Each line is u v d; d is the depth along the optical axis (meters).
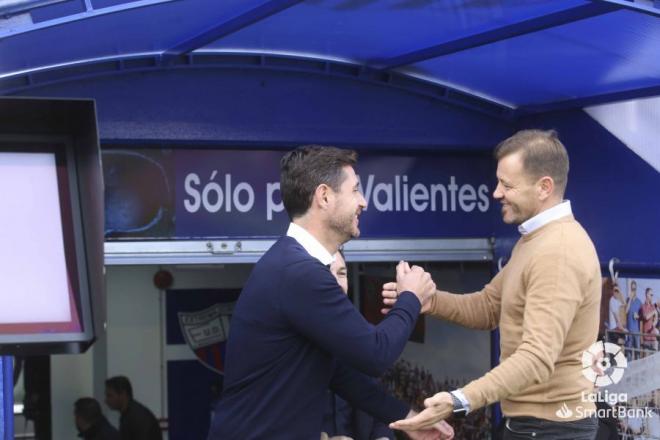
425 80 4.72
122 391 7.32
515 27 3.55
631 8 3.04
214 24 3.76
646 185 4.20
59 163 2.34
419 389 6.22
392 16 3.56
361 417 3.88
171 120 4.52
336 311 2.57
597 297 2.89
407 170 5.13
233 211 4.80
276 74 4.66
